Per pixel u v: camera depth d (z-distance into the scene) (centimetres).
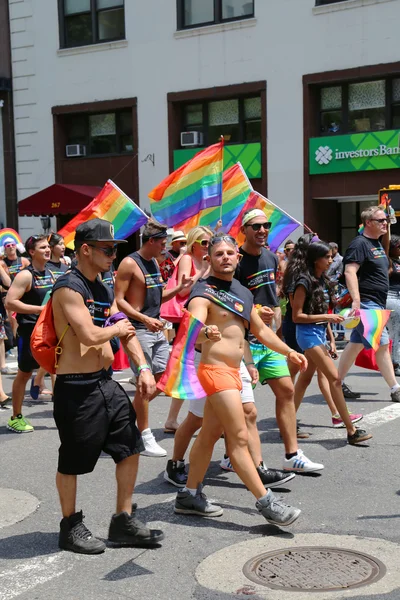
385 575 548
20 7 3291
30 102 3316
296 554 593
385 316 1097
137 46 3036
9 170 3391
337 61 2636
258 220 808
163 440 977
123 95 3089
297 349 944
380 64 2564
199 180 1162
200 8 2914
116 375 1524
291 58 2722
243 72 2820
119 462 611
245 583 542
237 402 636
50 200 2917
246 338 737
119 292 894
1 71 3350
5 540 641
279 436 987
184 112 3020
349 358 1175
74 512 615
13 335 1811
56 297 583
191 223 1202
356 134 2625
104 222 591
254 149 2827
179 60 2945
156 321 866
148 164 3048
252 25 2783
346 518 675
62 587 546
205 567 574
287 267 899
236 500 733
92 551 603
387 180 2595
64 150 3284
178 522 675
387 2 2533
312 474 808
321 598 512
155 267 917
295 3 2695
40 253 1046
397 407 1134
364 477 795
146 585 546
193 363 653
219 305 649
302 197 2742
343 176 2675
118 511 617
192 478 689
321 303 882
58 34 3222
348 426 921
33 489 787
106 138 3203
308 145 2722
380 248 1123
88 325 573
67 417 589
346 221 2880
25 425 1053
